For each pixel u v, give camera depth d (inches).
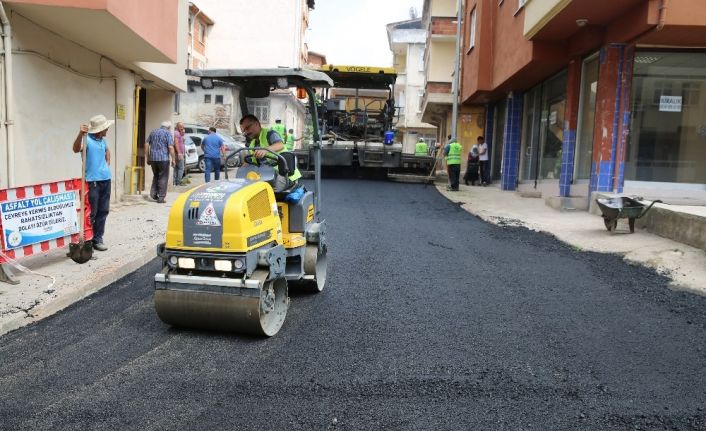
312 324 210.4
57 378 162.2
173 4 453.7
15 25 321.7
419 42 1838.1
